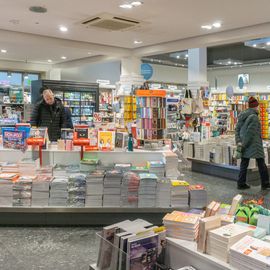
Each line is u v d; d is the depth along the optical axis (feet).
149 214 14.55
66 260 11.50
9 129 16.43
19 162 15.28
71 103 39.37
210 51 57.98
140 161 16.14
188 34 27.12
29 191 14.42
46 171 15.21
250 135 20.62
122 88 33.60
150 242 7.76
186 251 7.66
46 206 14.42
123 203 14.43
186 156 28.17
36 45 29.25
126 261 7.43
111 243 7.89
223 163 24.79
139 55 33.53
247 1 18.76
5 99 41.70
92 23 23.71
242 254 6.48
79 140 15.53
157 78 60.70
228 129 37.04
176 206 14.21
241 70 66.69
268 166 24.26
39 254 11.94
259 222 7.91
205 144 26.73
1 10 20.80
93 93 40.42
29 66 43.96
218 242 7.10
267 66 62.85
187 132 31.04
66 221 14.66
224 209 9.10
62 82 38.01
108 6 19.76
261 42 34.73
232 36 25.49
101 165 15.42
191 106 31.73
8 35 26.48
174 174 15.31
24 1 18.95
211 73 71.77
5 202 14.47
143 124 20.68
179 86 64.75
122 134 16.69
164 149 17.13
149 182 14.21
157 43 30.94
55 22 23.65
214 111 49.26
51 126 19.47
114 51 32.68
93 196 14.43
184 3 19.07
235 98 49.44
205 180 24.11
